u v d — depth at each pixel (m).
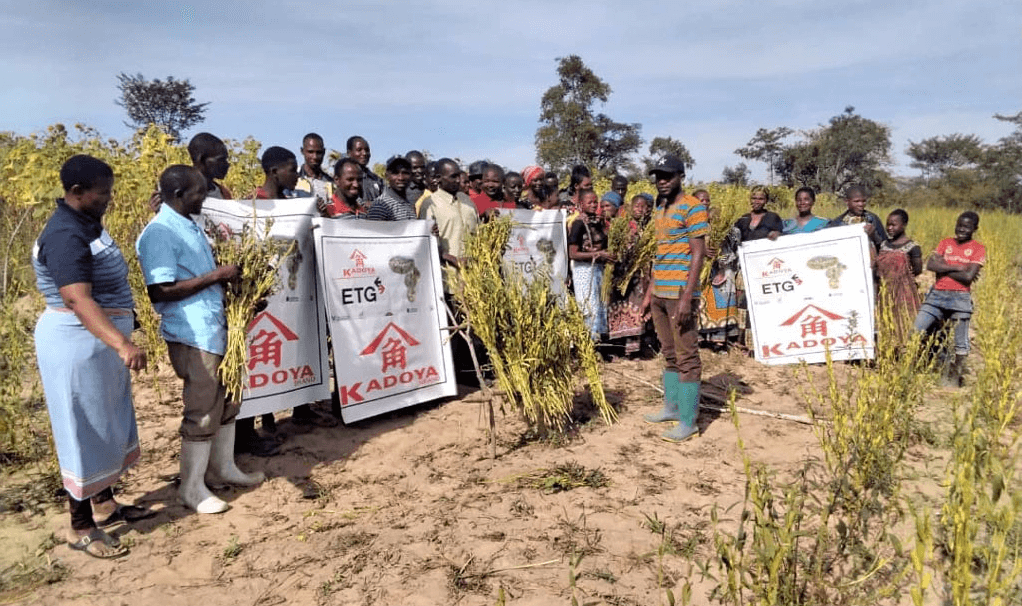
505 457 4.78
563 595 3.07
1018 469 4.18
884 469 3.79
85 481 3.39
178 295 3.71
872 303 6.88
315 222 4.95
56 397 3.33
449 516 3.85
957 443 2.92
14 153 7.23
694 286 4.88
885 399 4.06
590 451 4.87
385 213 5.72
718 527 3.70
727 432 5.25
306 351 4.98
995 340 5.49
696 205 4.92
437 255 5.71
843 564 3.26
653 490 4.19
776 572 2.54
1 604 3.03
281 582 3.22
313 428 5.31
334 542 3.58
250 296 4.00
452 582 3.18
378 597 3.08
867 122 53.84
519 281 5.16
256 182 8.89
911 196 51.22
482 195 7.09
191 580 3.25
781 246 7.23
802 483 4.01
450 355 5.76
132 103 50.81
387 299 5.36
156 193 4.49
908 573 3.16
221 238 4.12
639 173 60.88
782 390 6.37
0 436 4.66
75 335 3.32
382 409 5.30
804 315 7.18
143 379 6.32
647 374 7.07
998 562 2.27
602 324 7.35
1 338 5.78
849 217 7.65
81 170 3.19
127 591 3.15
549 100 58.00
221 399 3.92
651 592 3.10
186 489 3.94
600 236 7.52
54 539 3.59
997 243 13.43
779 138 58.09
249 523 3.82
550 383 4.96
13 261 7.16
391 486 4.30
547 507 3.96
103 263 3.38
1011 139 51.91
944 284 6.47
